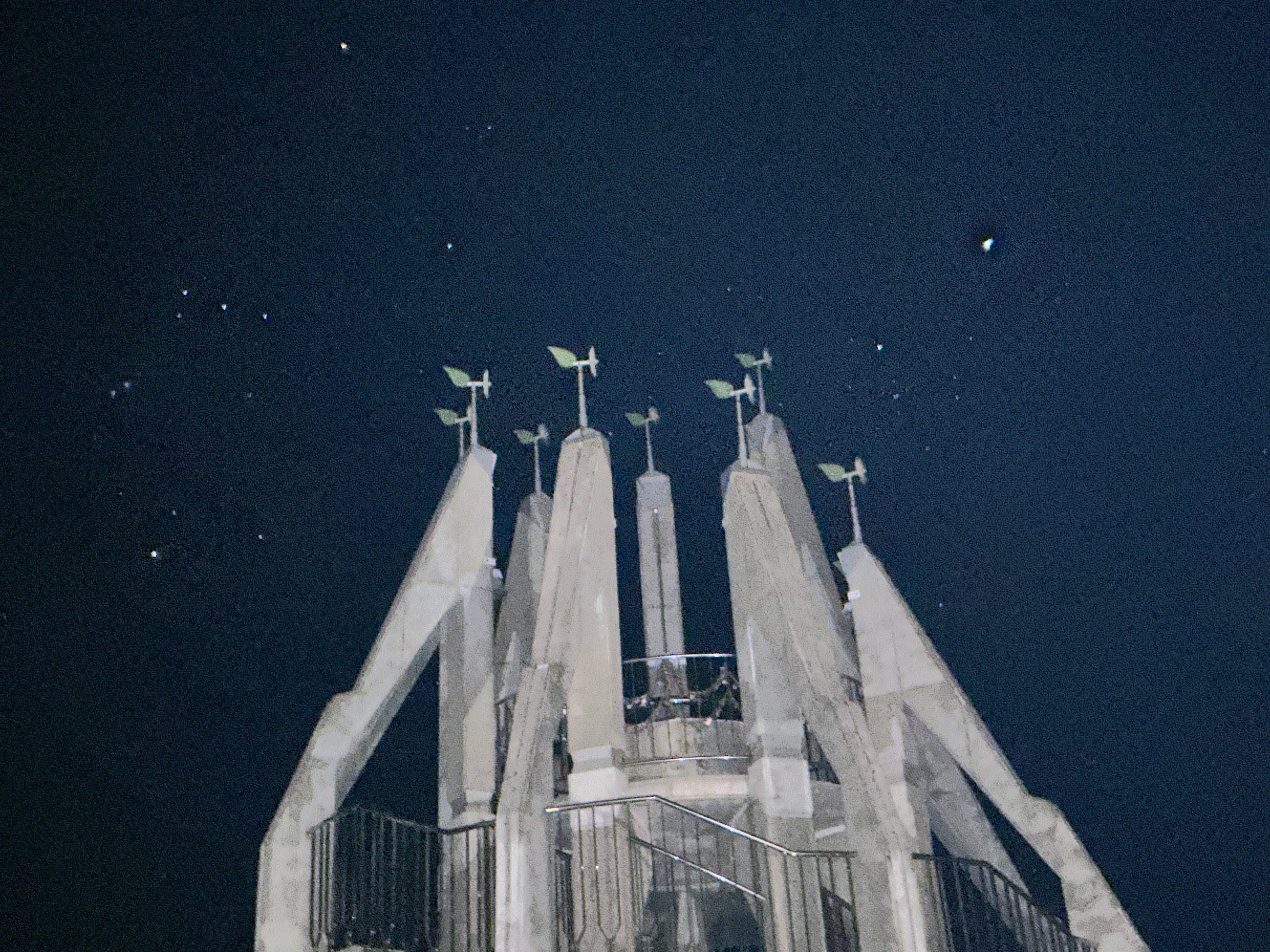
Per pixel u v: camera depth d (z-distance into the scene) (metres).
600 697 15.84
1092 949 14.55
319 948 13.42
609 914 14.70
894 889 13.77
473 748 16.17
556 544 15.76
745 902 16.66
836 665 16.17
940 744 17.66
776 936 14.54
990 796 15.59
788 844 15.38
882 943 13.66
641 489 20.08
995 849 17.34
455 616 16.92
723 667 17.94
